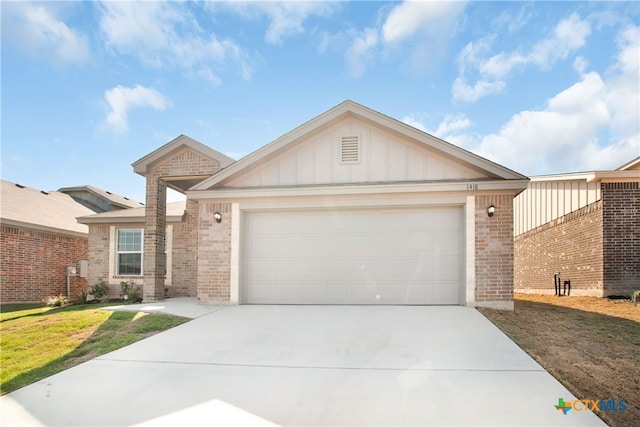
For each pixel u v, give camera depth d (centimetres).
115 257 1472
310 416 399
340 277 973
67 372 548
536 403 419
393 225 965
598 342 635
